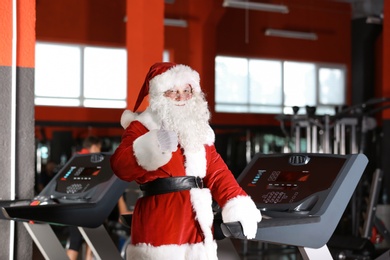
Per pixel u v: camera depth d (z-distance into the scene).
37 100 13.96
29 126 5.13
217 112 15.68
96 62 14.55
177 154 3.35
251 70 16.33
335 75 17.33
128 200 7.87
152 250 3.26
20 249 5.05
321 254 3.58
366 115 8.09
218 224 3.48
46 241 4.73
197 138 3.36
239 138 14.76
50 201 4.66
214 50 15.38
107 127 14.47
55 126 13.98
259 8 14.16
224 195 3.36
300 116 7.83
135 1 9.74
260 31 16.34
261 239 3.33
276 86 16.59
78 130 14.21
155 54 9.77
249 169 4.06
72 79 14.31
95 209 4.54
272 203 3.75
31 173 5.13
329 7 17.09
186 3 15.20
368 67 17.12
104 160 4.81
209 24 15.34
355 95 17.22
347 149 10.55
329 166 3.76
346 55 17.34
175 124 3.35
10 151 5.03
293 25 16.70
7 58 5.03
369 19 16.19
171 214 3.28
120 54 14.79
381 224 6.41
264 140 14.63
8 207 4.16
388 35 11.00
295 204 3.66
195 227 3.30
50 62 14.12
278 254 9.53
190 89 3.45
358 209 7.27
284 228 3.40
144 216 3.32
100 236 4.72
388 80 11.01
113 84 14.69
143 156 3.21
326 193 3.62
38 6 13.91
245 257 9.26
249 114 16.08
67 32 14.18
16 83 5.07
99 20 14.50
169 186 3.32
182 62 15.19
